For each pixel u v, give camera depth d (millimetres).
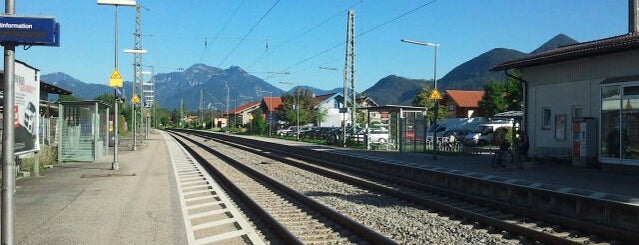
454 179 17891
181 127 151000
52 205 12906
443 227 10938
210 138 67625
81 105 25891
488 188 15914
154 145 47406
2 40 6090
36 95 18188
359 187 17750
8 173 6215
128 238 9430
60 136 25625
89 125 25906
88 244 8953
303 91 84562
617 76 21281
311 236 9992
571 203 12672
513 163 23047
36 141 18422
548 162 24922
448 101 86688
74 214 11719
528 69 26781
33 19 6203
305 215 12359
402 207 13570
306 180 20156
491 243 9570
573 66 23766
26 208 12453
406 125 34156
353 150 37781
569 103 24000
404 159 28172
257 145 46938
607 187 15398
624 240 9570
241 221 11039
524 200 14344
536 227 11086
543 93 25672
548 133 25312
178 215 11688
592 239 9914
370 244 9344
